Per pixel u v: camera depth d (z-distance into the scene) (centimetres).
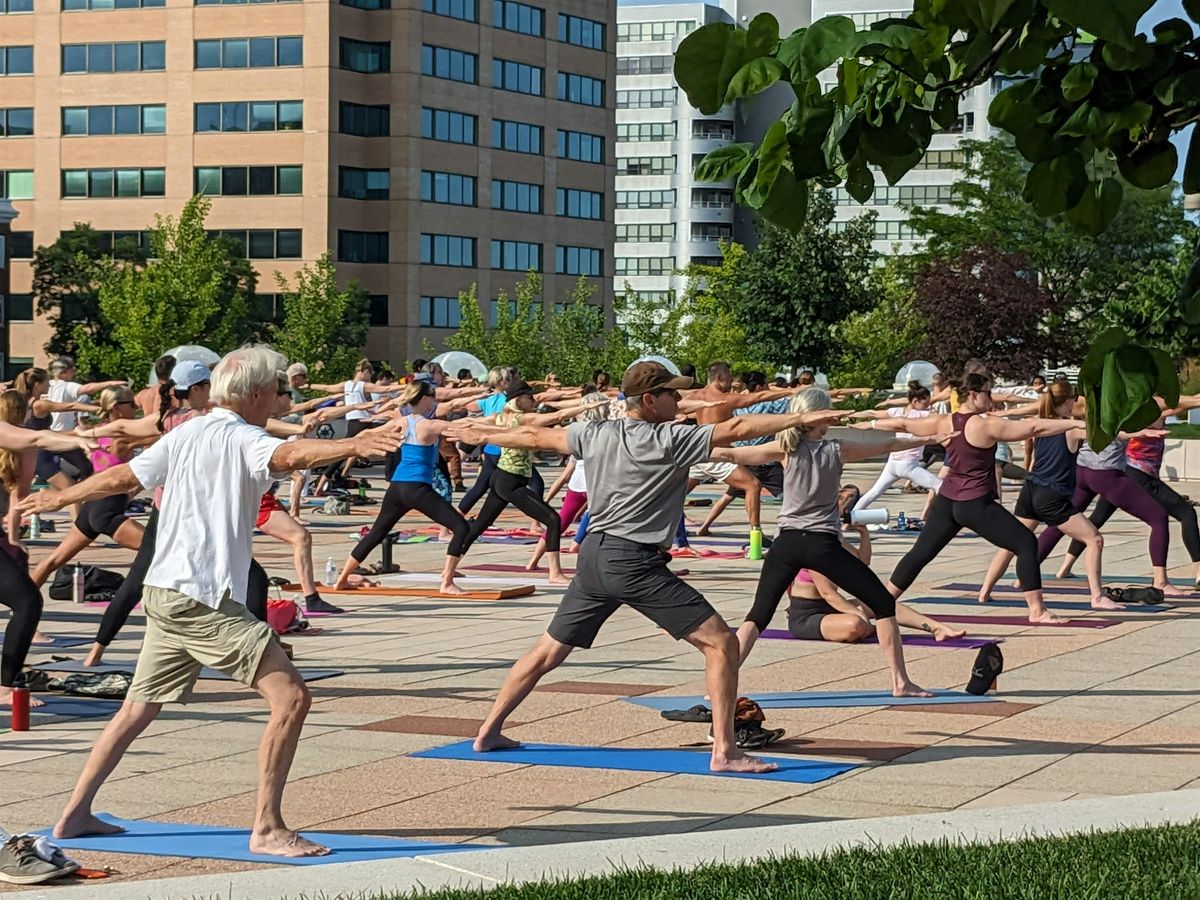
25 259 9250
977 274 6581
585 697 1095
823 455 1041
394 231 9031
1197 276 366
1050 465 1575
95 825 733
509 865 650
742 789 830
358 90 9000
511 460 1780
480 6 9388
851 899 592
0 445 1016
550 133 9850
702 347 5931
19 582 1030
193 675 720
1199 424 4572
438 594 1702
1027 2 347
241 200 8944
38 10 9181
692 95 343
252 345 728
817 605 1322
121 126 9125
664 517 871
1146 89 364
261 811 699
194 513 693
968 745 936
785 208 371
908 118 370
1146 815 726
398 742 947
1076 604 1620
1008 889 600
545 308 9819
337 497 2817
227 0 8919
